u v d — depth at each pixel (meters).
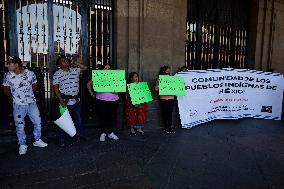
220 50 8.41
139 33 6.30
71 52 6.19
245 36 8.89
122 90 5.51
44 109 6.21
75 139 5.49
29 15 5.73
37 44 5.89
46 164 4.21
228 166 4.30
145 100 5.94
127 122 6.05
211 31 8.12
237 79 7.26
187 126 6.60
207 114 7.04
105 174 3.91
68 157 4.52
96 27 6.28
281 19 8.95
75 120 5.41
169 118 6.26
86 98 6.49
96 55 6.38
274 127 6.79
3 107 6.08
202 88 6.89
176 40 6.96
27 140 5.35
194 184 3.67
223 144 5.38
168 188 3.54
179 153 4.83
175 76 6.21
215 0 8.05
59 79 5.01
